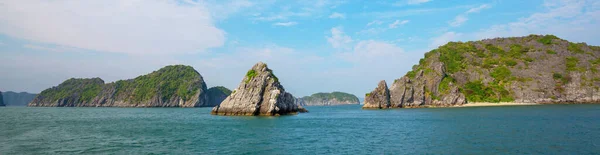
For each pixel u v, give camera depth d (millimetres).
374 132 53125
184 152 36812
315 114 115875
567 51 169125
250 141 44375
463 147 36906
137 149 38812
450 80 164750
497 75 164750
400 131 53812
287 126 64438
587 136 42406
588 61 159375
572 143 37688
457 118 78188
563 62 161500
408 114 104062
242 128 60938
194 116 109312
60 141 45531
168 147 40094
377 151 36125
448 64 178125
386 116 96312
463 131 50719
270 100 98438
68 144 42781
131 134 53438
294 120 80750
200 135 51062
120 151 37594
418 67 183000
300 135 50156
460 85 166375
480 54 183000
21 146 41281
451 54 184875
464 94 160500
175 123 76438
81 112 166125
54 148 39656
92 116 120125
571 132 46375
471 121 68062
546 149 34688
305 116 99812
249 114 98125
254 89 100312
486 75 167000
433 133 49750
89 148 39625
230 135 50781
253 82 101312
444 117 83188
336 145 40531
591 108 106875
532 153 33000
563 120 64625
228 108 104062
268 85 100812
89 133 55312
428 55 191250
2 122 83125
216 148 39188
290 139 45969
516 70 164375
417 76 169250
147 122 82125
